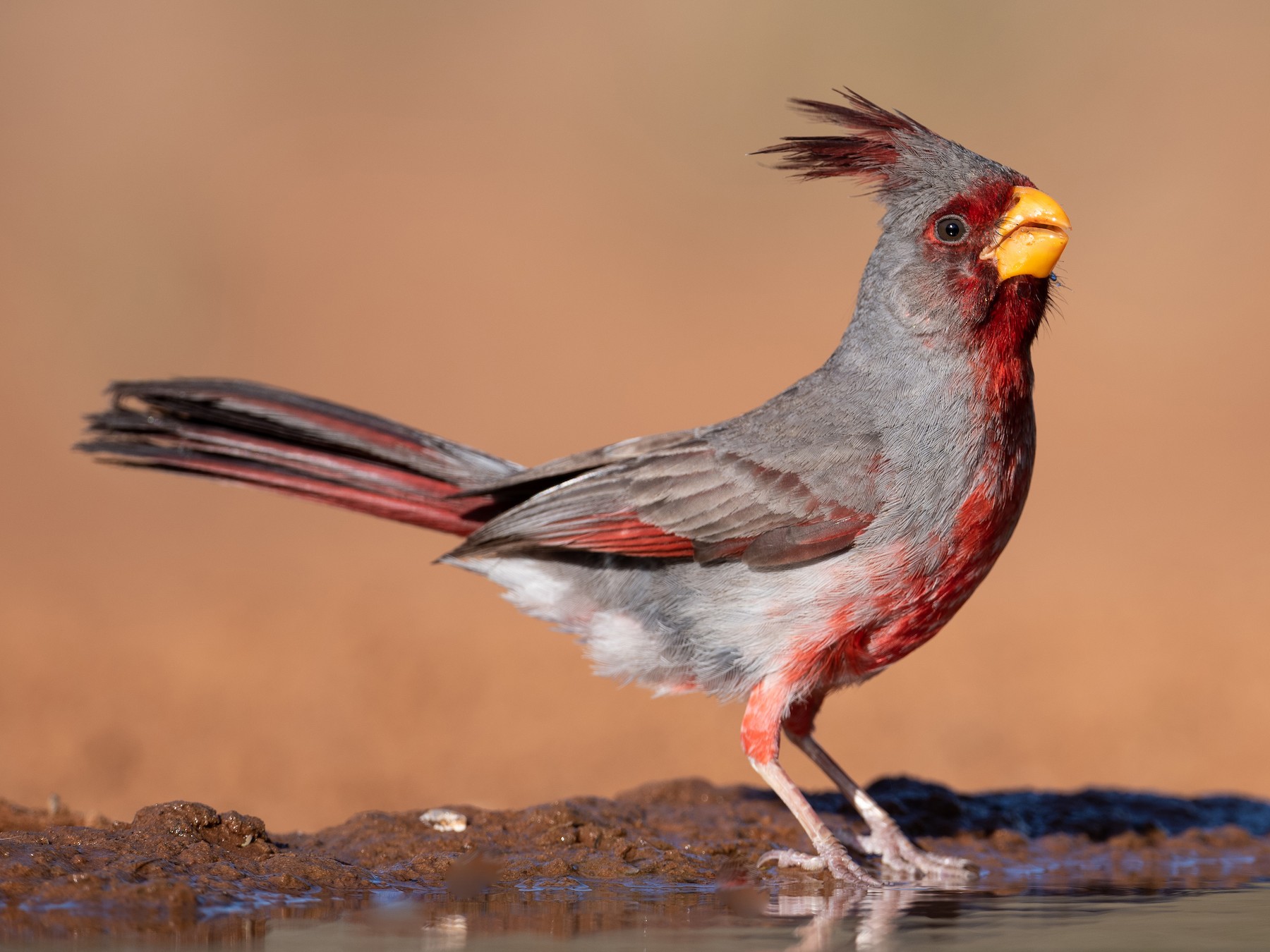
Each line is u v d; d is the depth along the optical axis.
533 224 34.62
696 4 39.72
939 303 7.14
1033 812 8.31
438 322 30.56
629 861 6.71
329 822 10.97
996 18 36.59
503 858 6.56
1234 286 30.03
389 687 15.02
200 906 5.52
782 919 5.68
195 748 12.91
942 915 5.81
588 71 39.69
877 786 8.55
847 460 7.15
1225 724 13.66
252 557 21.41
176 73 37.91
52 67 37.22
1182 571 19.59
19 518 23.14
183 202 33.47
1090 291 30.56
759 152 7.48
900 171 7.36
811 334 29.62
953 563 7.14
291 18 40.12
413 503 8.02
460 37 40.72
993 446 7.09
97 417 8.02
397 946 5.05
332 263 32.38
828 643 7.19
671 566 7.49
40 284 30.09
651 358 28.83
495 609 18.52
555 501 7.54
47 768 12.21
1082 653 16.22
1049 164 33.56
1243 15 36.78
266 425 8.08
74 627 17.05
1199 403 26.53
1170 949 5.11
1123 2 36.75
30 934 5.08
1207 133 33.81
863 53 37.34
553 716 14.25
